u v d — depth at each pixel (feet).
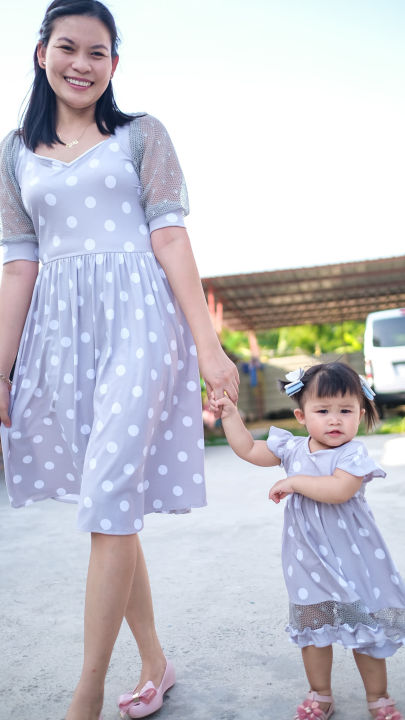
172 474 6.78
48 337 6.79
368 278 54.08
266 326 75.20
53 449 7.00
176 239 6.74
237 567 11.12
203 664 7.64
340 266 47.37
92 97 6.69
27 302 7.23
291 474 6.90
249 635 8.34
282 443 7.10
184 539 13.20
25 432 7.02
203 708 6.70
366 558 6.46
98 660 5.95
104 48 6.66
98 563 6.02
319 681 6.44
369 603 6.29
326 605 6.35
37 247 7.30
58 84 6.64
